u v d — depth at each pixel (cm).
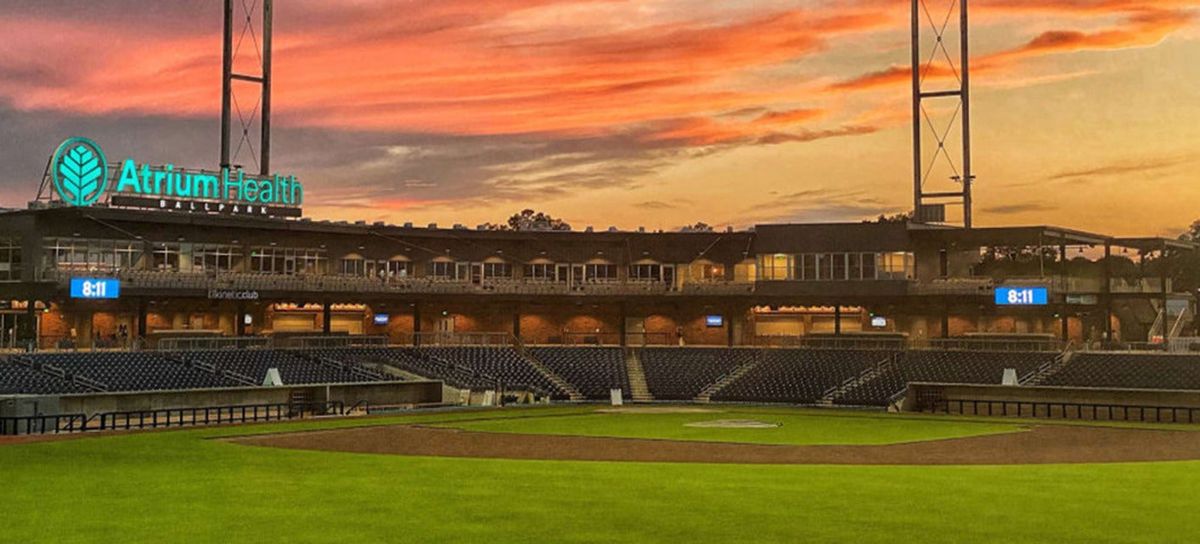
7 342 9012
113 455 4741
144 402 7212
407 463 4469
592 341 11456
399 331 11119
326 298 9944
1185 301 10225
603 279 11438
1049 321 10612
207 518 3027
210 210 9762
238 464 4397
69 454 4778
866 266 10462
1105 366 8456
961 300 10125
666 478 3938
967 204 11094
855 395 9069
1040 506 3247
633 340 11462
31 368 7394
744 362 10044
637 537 2778
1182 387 7819
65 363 7656
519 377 9806
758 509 3189
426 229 10831
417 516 3064
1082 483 3794
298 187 10419
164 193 9444
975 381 8831
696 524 2948
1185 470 4247
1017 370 8856
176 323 9806
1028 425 6975
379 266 10944
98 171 8981
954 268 11031
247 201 10025
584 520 3005
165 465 4347
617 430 6425
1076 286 10138
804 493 3525
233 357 8694
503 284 10788
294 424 6781
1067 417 8019
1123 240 10188
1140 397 7738
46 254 8894
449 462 4525
